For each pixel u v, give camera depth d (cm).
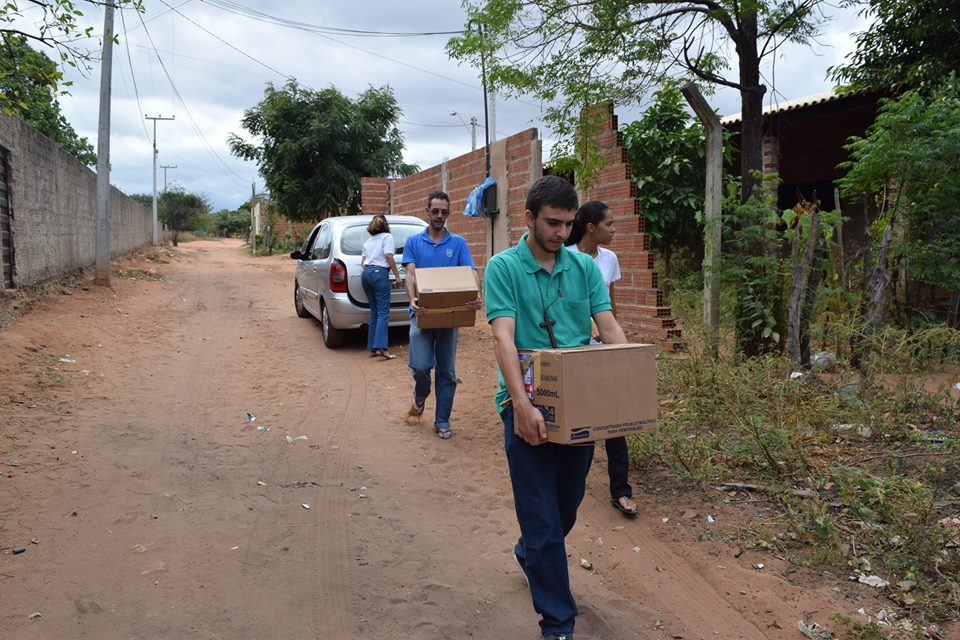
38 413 582
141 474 475
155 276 1944
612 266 457
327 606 321
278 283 1886
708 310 683
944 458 430
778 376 580
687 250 1214
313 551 375
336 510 431
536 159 1050
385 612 317
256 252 4034
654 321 825
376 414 641
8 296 952
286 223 4594
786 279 646
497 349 270
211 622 304
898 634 291
